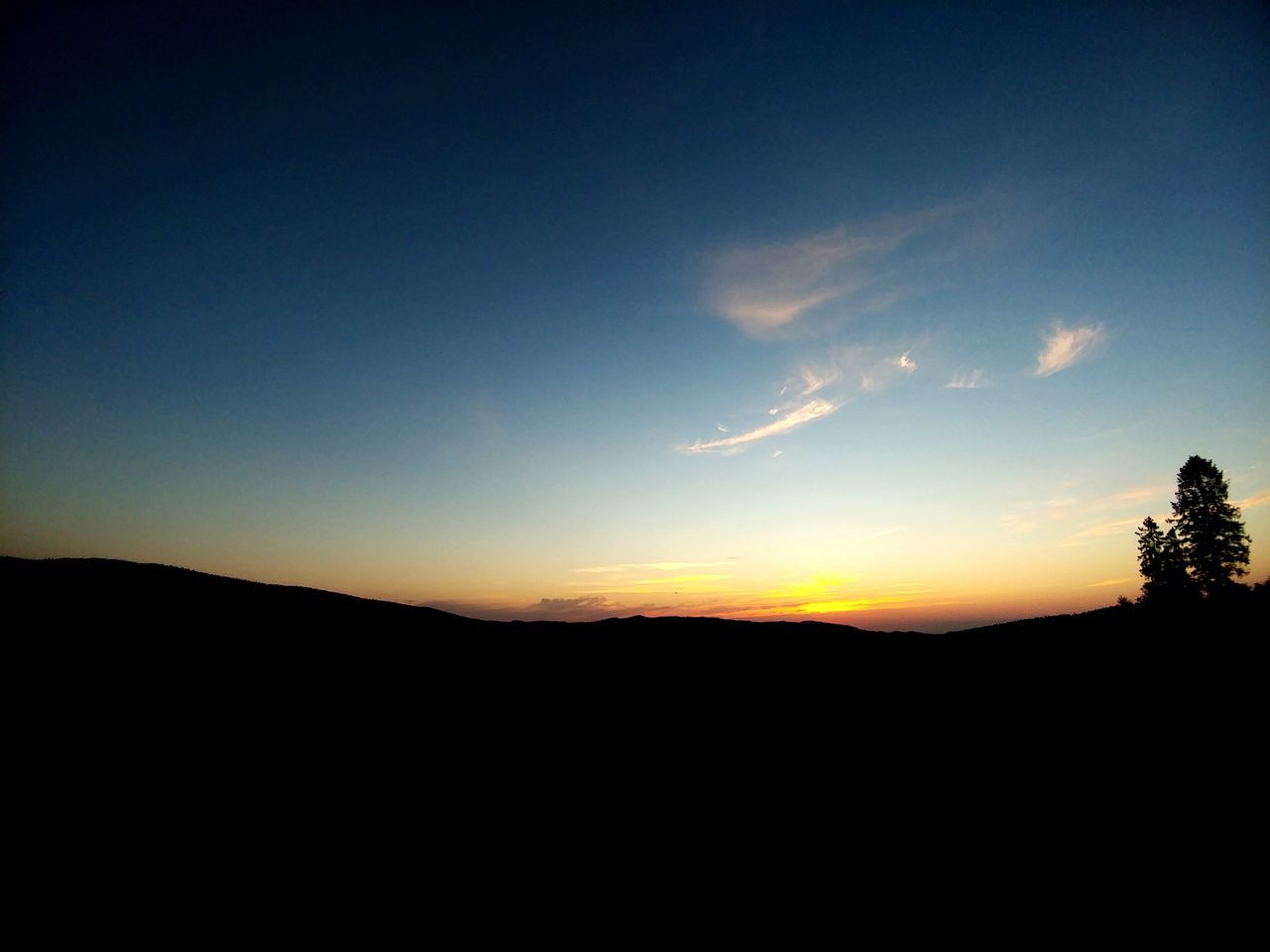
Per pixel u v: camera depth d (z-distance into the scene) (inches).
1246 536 1434.5
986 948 338.0
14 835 448.5
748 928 377.4
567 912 400.8
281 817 526.6
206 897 397.1
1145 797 511.8
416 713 872.9
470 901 414.6
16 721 653.3
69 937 343.9
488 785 645.3
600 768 714.8
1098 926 346.9
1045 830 482.0
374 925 378.6
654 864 476.4
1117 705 762.8
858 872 447.8
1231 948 314.0
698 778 679.1
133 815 499.5
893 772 660.7
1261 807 458.3
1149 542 1630.2
